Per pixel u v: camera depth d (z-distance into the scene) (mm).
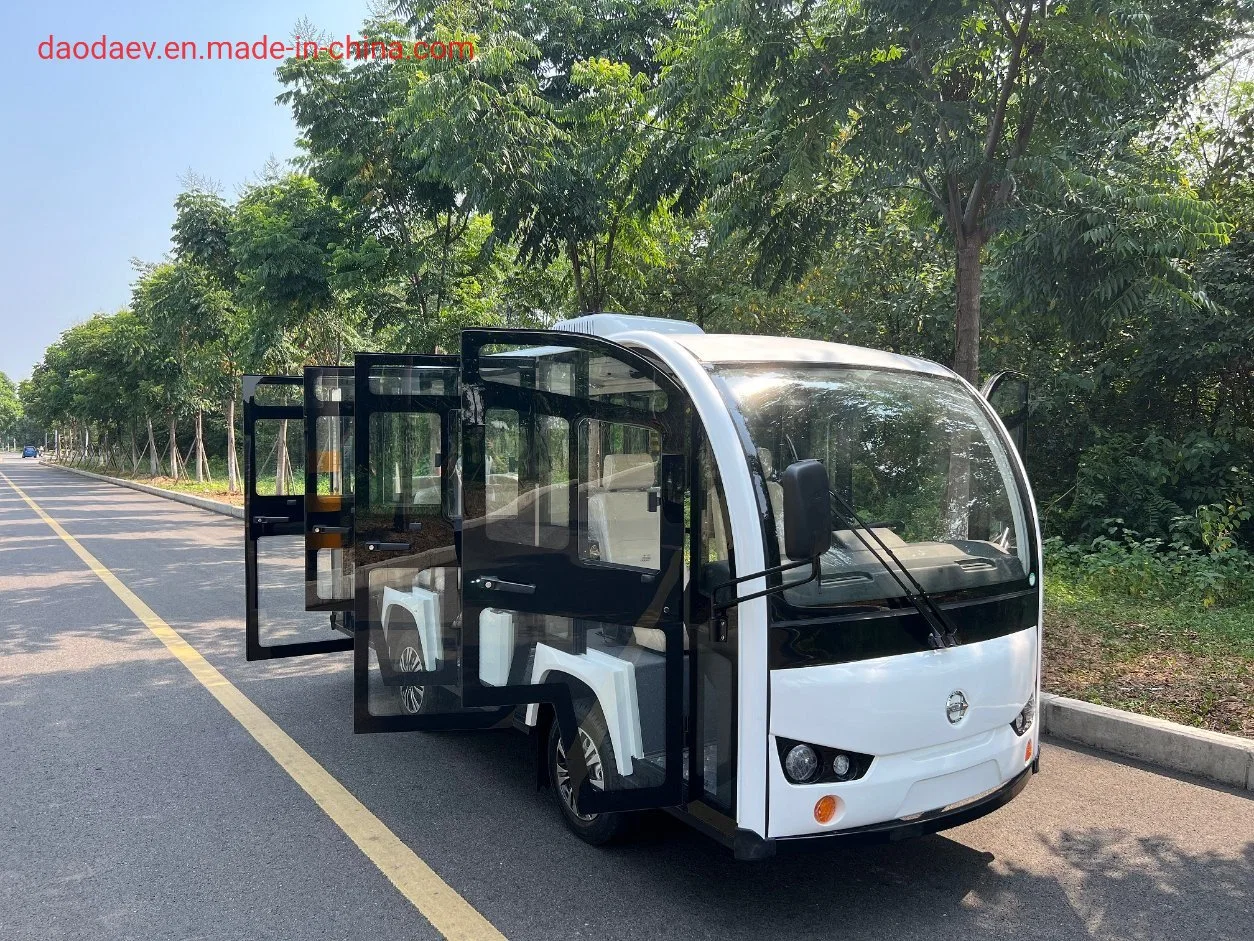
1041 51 6551
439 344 13562
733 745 3217
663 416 3455
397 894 3586
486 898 3553
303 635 8055
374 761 5082
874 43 6480
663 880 3707
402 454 4387
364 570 4199
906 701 3271
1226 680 5820
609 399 3590
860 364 3855
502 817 4336
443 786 4723
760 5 6613
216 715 5871
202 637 8039
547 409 3592
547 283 14695
